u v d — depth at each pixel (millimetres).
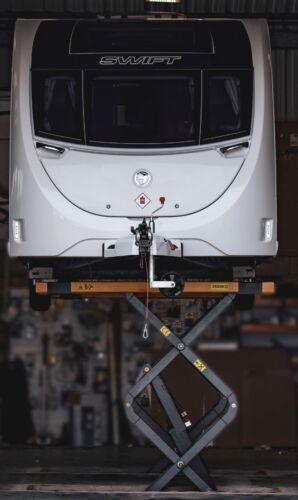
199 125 11633
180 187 11500
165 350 19531
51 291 11914
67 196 11500
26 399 19812
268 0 15242
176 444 11906
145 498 11484
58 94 11719
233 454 17094
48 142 11578
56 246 11422
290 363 19453
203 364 11781
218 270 12305
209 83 11734
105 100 11688
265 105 11742
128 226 11445
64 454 16797
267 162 11648
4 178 14922
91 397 19938
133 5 15211
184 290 11859
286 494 11828
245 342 23109
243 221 11477
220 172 11531
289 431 18875
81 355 20047
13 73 11844
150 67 11750
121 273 12352
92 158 11539
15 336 20156
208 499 11438
